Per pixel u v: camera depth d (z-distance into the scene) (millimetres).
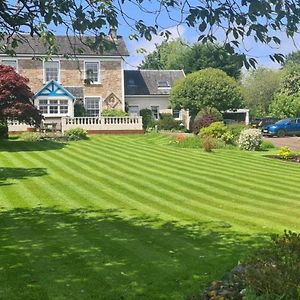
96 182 14070
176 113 45250
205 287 5270
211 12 4023
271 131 35375
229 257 6672
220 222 9094
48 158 19938
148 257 6711
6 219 9359
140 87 44906
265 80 64938
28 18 4684
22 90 26141
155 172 16188
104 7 4410
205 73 41312
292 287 3709
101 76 38969
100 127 33969
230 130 28172
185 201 11328
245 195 12117
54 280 5773
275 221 9211
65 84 38438
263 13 3824
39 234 8125
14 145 25109
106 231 8328
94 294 5305
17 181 14258
